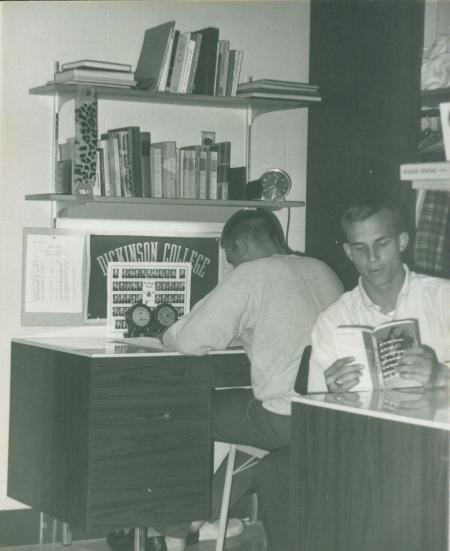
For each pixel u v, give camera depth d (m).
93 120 3.41
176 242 3.90
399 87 3.53
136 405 3.14
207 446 3.27
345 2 3.86
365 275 2.50
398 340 2.22
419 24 3.44
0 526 3.58
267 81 3.76
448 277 3.21
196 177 3.66
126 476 3.13
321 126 4.03
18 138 3.59
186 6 3.91
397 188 3.51
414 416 1.83
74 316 3.71
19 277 3.62
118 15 3.76
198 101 3.79
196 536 3.59
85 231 3.72
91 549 3.55
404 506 1.84
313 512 2.05
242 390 3.29
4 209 3.58
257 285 2.97
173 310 3.75
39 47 3.61
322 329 2.49
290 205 3.86
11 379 3.59
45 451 3.34
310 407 2.06
